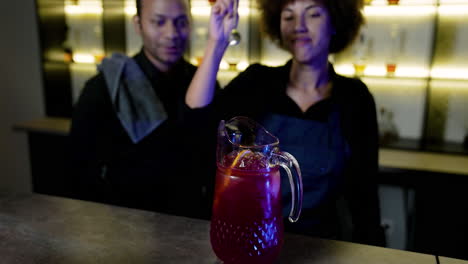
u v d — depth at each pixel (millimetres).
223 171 710
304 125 1239
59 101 3227
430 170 2039
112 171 1559
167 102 1649
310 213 1191
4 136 3299
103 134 1605
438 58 2424
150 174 1546
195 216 1561
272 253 711
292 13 1272
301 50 1261
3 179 3338
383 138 2525
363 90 1301
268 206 696
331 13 1260
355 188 1308
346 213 1747
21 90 3246
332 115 1243
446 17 2350
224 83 2779
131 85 1576
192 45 2836
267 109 1293
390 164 2111
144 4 1509
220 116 1239
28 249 792
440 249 2131
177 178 1555
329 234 1214
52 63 3131
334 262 767
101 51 3127
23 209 992
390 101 2576
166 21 1513
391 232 2377
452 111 2441
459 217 2053
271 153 703
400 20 2436
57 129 2783
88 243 820
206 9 2779
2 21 3131
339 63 2596
